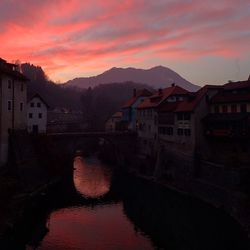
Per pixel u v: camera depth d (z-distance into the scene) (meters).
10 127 47.69
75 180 59.62
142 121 70.88
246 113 44.66
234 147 46.47
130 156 70.62
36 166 50.16
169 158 57.47
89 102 146.75
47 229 35.91
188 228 35.19
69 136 62.34
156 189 53.31
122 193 51.09
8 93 47.00
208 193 43.59
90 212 42.25
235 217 36.50
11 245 31.56
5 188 36.16
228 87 51.66
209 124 50.16
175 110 55.50
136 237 33.84
